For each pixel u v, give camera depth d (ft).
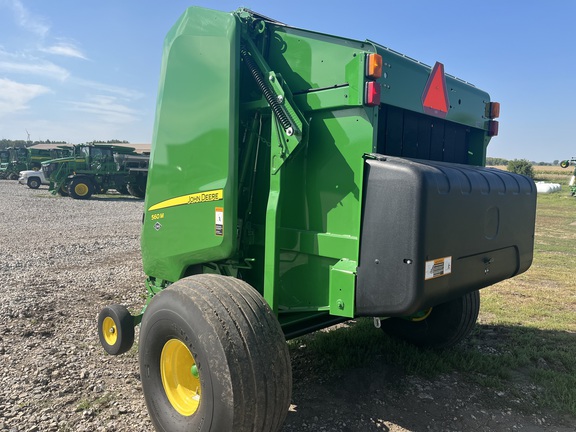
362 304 8.61
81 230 41.27
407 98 9.85
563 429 10.39
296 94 9.56
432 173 8.25
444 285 8.59
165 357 9.45
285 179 9.83
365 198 8.54
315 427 10.22
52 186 80.89
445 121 11.59
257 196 10.80
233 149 9.87
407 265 7.99
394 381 12.50
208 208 10.50
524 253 11.23
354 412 10.90
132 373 12.79
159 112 11.80
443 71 10.94
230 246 10.09
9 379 12.09
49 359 13.38
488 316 18.70
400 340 15.10
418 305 8.05
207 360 7.86
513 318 18.38
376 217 8.38
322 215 9.31
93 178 78.69
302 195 9.63
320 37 9.18
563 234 48.32
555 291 23.15
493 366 13.39
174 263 11.84
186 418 8.69
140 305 19.12
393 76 9.43
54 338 15.10
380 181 8.31
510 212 10.49
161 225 12.04
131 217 52.21
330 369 13.05
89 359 13.60
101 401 11.14
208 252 10.68
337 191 9.02
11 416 10.36
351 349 14.38
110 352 12.89
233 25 9.78
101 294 20.58
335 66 8.95
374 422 10.49
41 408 10.75
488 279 10.03
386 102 9.27
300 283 9.84
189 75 10.80
